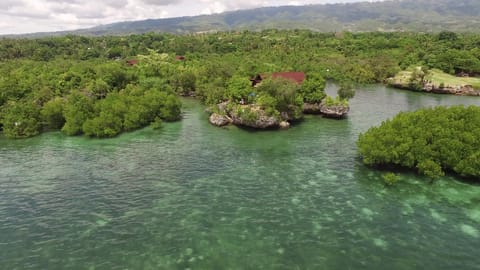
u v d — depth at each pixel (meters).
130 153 56.84
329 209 37.59
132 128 72.00
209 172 48.53
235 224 34.75
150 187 43.69
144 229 33.97
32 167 50.66
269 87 75.44
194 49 195.38
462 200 39.34
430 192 41.41
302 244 31.25
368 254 29.70
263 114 69.88
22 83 87.31
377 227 33.94
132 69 121.44
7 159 54.12
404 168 48.56
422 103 96.75
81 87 95.56
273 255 29.64
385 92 115.94
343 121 76.75
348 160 52.59
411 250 30.25
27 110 69.25
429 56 152.25
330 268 27.92
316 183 44.44
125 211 37.62
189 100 105.81
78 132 68.56
